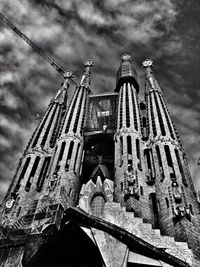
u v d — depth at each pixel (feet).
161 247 115.75
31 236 103.24
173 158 176.24
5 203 167.43
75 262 101.71
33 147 208.23
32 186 179.22
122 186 166.40
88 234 100.48
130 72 290.97
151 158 189.06
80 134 216.95
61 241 103.60
